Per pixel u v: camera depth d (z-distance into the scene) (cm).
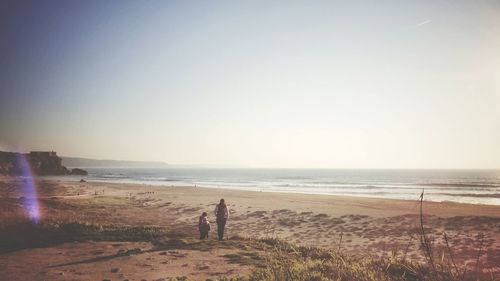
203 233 1516
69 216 2138
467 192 6144
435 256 1427
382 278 579
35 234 1352
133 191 5575
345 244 1783
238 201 4019
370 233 2045
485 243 1667
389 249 1616
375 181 10756
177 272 827
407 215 2592
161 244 1230
